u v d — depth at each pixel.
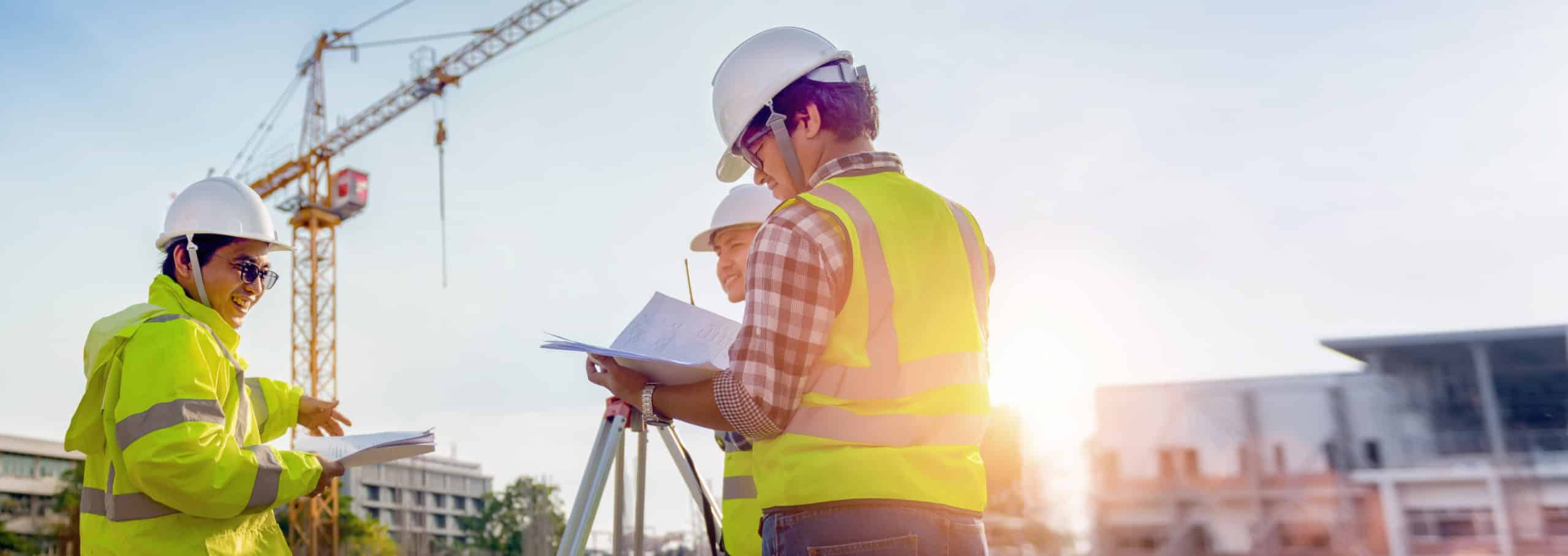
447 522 81.06
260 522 2.40
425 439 2.50
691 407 1.62
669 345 1.89
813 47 1.72
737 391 1.48
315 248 49.75
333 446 2.53
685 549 9.58
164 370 2.09
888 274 1.51
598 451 2.58
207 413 2.12
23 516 48.38
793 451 1.50
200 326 2.23
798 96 1.68
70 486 44.41
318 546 47.16
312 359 47.94
